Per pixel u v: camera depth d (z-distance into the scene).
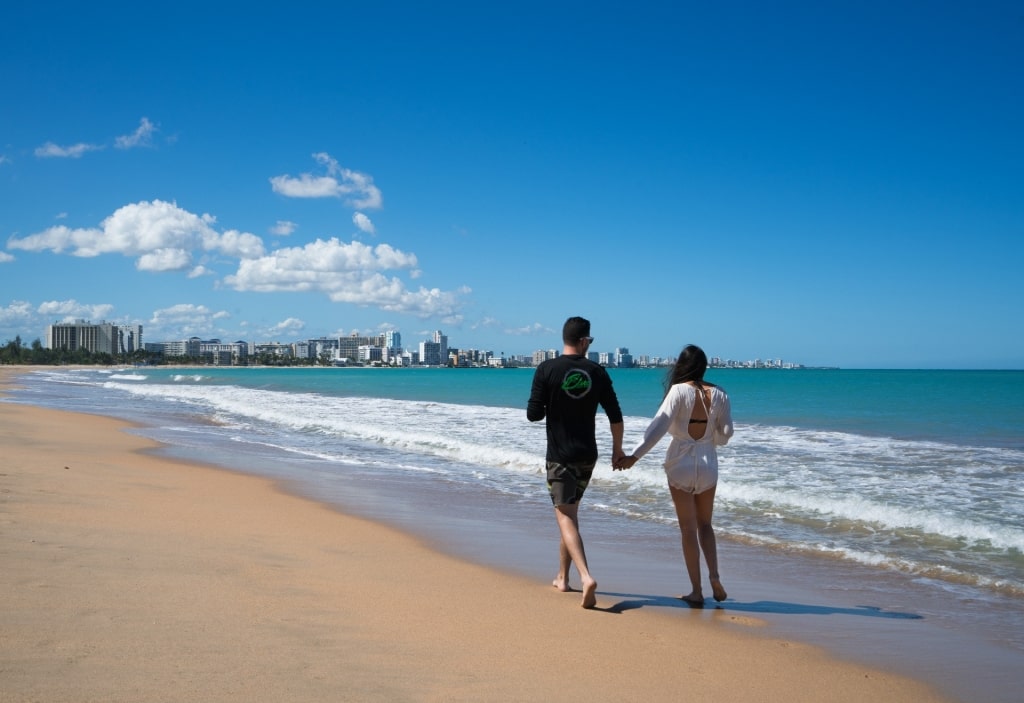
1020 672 4.18
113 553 5.64
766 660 4.25
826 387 65.75
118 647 3.60
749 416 27.48
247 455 15.01
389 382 83.69
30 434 17.00
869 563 6.92
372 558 6.46
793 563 6.93
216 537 6.77
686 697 3.59
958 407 33.00
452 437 18.56
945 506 9.59
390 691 3.33
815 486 11.10
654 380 90.44
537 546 7.45
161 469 12.05
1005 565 6.84
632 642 4.44
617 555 7.18
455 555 6.84
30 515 6.89
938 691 3.87
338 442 18.11
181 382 75.06
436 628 4.45
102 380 79.69
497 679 3.63
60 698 2.94
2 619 3.86
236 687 3.21
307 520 8.21
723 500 9.99
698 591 5.48
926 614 5.34
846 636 4.78
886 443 17.23
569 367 5.22
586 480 5.37
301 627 4.21
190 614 4.26
